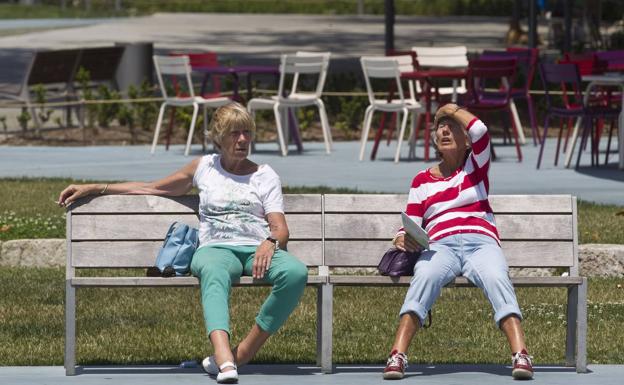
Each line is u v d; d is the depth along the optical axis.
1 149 50.25
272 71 48.06
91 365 18.05
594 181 40.22
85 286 17.03
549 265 18.28
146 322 21.58
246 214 17.50
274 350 19.41
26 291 23.95
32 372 17.38
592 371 17.52
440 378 16.83
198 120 53.00
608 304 22.98
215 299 16.61
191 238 17.59
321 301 17.39
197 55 50.06
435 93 48.22
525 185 38.91
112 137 53.59
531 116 52.16
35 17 178.25
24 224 29.52
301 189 36.28
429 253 17.33
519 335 16.73
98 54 56.66
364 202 18.31
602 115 42.97
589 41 102.06
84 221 17.94
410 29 142.25
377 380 16.67
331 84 59.66
